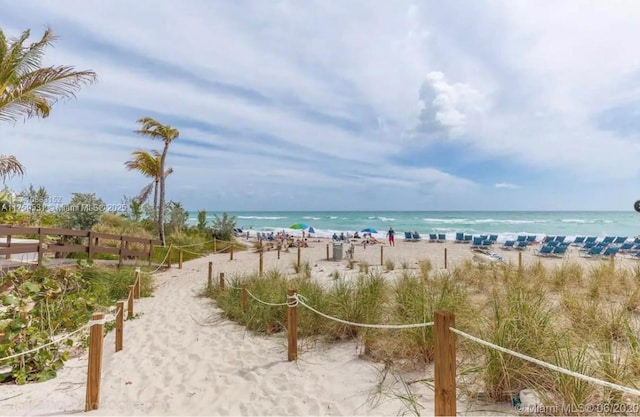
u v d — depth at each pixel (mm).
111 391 4105
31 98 9484
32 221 15539
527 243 23906
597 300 5691
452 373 2508
